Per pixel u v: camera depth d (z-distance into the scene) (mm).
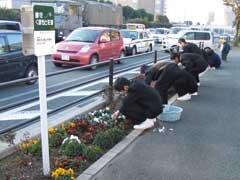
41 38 3666
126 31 22594
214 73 14789
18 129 5582
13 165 4320
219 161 4855
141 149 5176
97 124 5820
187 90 8625
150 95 5934
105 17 30203
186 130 6223
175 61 7840
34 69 10406
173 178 4266
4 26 13008
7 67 9508
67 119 6215
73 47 13828
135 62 13125
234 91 10586
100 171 4352
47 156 3980
